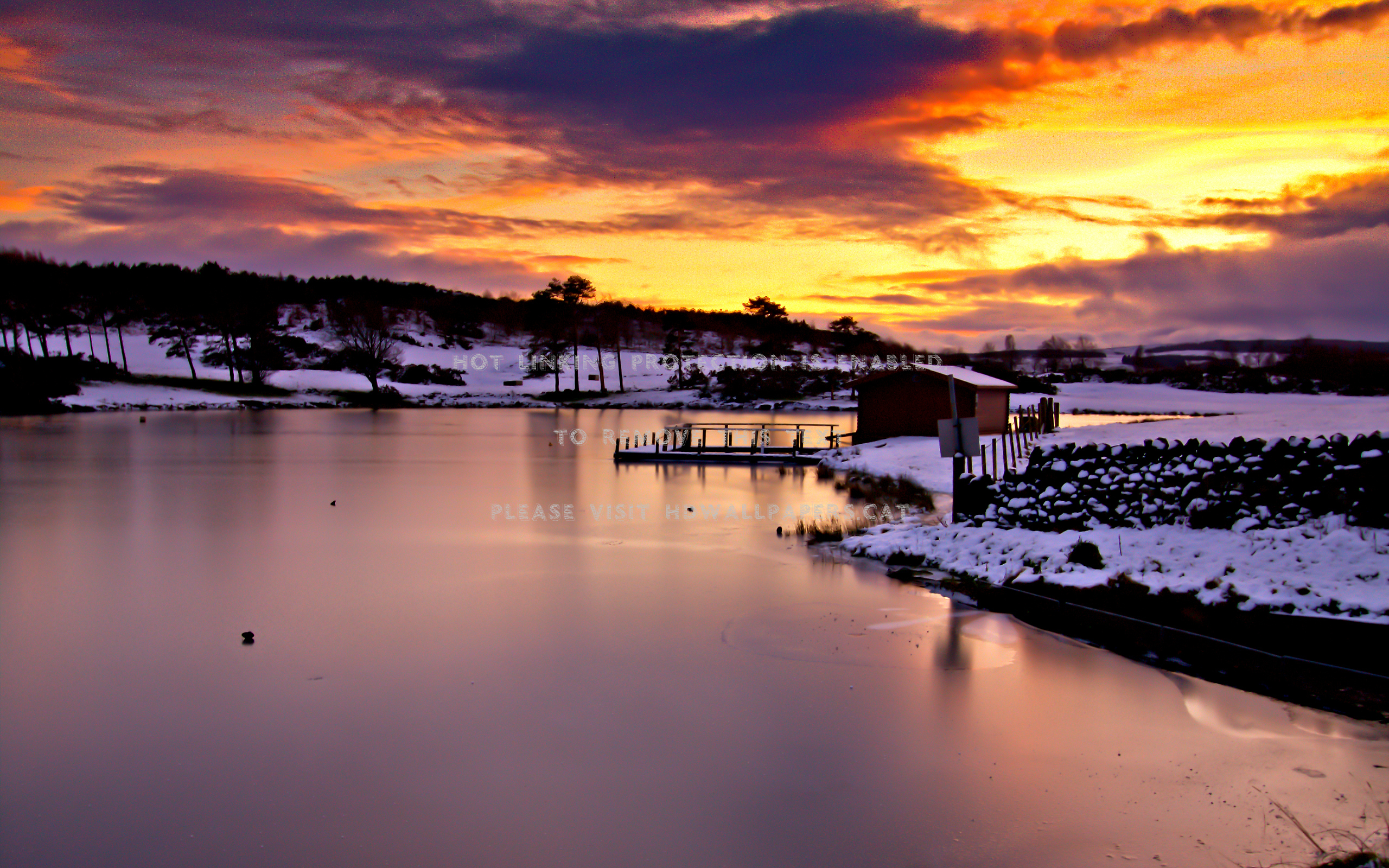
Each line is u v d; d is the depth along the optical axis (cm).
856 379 3747
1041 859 608
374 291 14988
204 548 1795
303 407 8519
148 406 7512
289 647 1117
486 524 2100
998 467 2503
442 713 890
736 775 745
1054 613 1205
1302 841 616
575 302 11775
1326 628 921
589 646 1113
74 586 1454
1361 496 1154
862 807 685
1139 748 780
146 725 864
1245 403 7462
